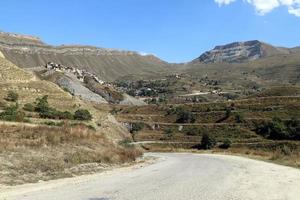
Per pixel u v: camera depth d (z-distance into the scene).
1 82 99.31
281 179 23.66
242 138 126.69
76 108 102.88
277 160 43.47
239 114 146.38
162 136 140.25
